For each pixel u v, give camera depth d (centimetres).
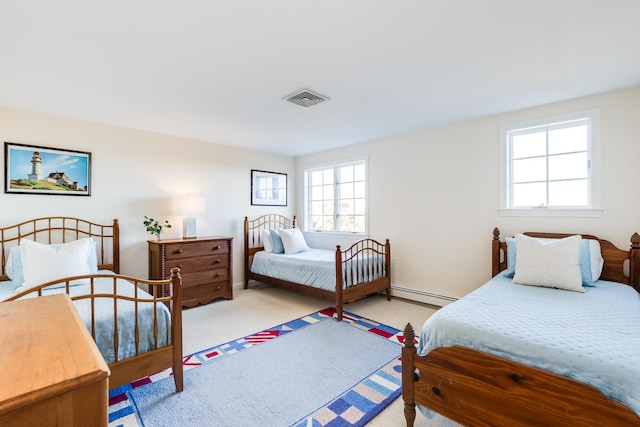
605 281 243
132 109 289
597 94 257
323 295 339
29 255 235
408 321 312
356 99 269
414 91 252
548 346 127
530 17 156
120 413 169
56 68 206
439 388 142
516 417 122
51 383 55
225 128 356
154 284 183
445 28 166
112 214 340
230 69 211
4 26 158
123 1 141
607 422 105
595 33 170
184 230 383
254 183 475
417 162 373
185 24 160
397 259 396
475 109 296
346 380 203
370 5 146
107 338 170
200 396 185
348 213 461
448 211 347
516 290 216
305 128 358
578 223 267
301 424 161
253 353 242
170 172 386
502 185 307
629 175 244
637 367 110
